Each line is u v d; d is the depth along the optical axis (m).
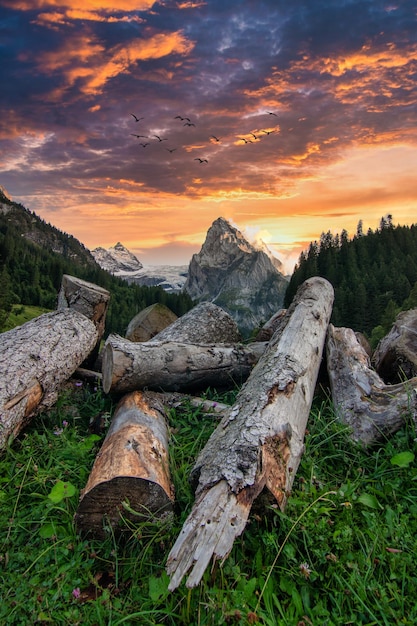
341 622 2.55
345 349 5.26
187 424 4.89
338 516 3.23
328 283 6.95
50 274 147.50
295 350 4.77
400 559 2.86
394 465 3.82
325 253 115.94
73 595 2.79
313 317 5.63
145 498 3.27
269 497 3.10
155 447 3.79
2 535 3.37
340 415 4.60
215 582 2.75
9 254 143.00
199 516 2.75
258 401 3.83
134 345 5.26
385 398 4.40
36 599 2.79
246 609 2.56
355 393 4.64
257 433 3.39
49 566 3.07
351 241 127.81
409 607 2.61
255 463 3.10
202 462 3.41
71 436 4.74
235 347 6.09
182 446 4.34
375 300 73.00
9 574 3.01
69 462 4.22
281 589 2.79
